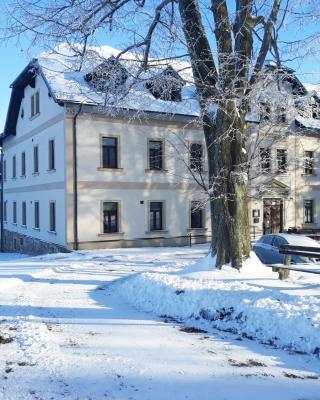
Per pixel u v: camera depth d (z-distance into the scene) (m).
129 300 10.11
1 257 29.52
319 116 13.88
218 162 11.60
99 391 4.84
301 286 9.22
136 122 24.39
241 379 5.30
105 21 11.70
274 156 23.19
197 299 8.62
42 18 11.22
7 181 35.91
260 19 11.77
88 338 6.90
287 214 30.33
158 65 11.98
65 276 13.94
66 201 22.67
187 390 4.94
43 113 26.09
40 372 5.33
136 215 24.55
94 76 13.20
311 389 5.03
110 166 23.95
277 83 12.48
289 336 6.67
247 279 10.20
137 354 6.15
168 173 25.44
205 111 11.56
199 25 11.48
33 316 8.36
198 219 26.80
